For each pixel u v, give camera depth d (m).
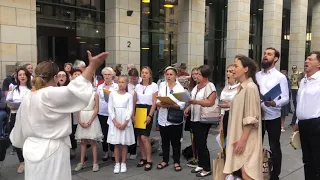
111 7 10.66
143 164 5.37
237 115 3.24
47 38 9.91
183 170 5.14
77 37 10.67
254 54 18.70
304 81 3.91
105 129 5.61
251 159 3.15
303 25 19.69
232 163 3.22
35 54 8.58
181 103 4.88
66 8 10.30
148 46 13.02
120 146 5.45
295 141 4.10
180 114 5.01
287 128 8.64
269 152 3.91
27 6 8.31
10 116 5.22
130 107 5.06
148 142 5.21
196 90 4.98
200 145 4.87
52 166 2.58
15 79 6.34
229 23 15.09
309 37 23.66
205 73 4.83
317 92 3.67
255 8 18.42
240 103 3.22
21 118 2.67
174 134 5.09
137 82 5.95
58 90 2.51
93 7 10.96
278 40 17.47
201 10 13.36
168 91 5.11
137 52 11.27
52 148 2.59
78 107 2.54
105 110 5.57
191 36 13.04
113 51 10.71
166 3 13.42
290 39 19.83
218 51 16.50
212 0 15.93
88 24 10.90
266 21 17.22
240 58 3.32
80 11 10.66
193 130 4.95
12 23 8.05
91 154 6.07
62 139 2.68
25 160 2.59
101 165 5.40
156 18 13.18
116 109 4.97
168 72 5.09
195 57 13.29
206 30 15.79
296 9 19.39
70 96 2.48
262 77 4.38
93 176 4.85
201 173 4.86
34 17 8.50
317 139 3.73
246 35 15.32
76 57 10.70
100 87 5.67
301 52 19.75
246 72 3.30
